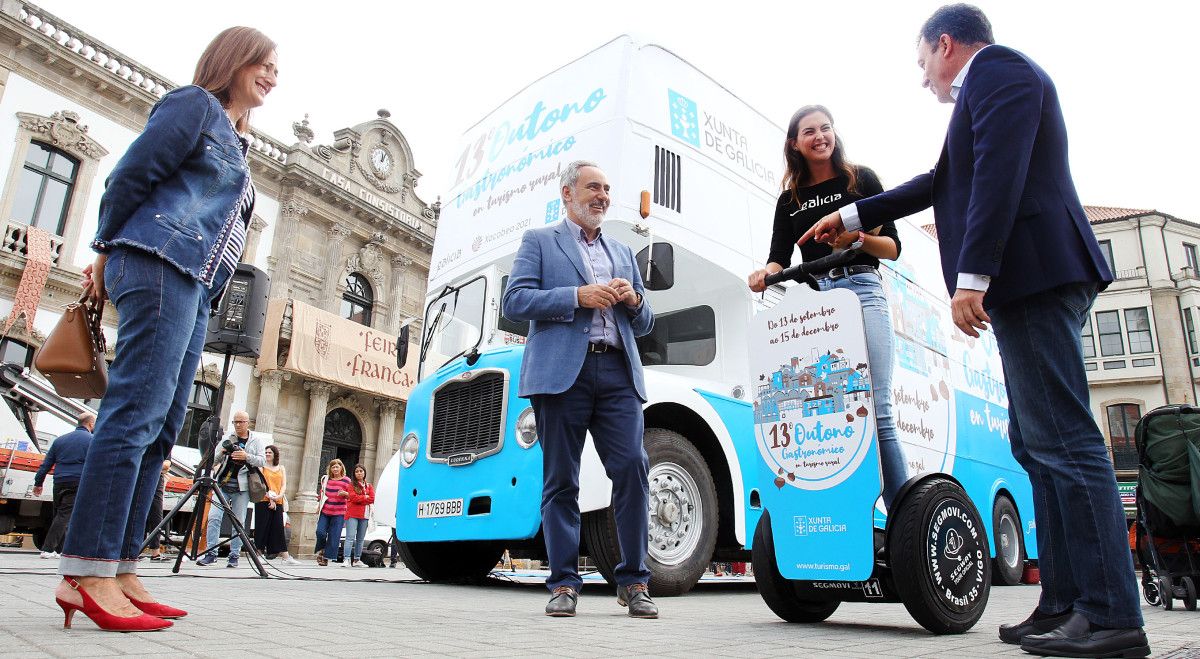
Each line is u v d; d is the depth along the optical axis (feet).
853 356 9.05
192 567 21.52
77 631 6.22
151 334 6.89
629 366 9.97
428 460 17.31
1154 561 15.26
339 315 65.67
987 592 8.79
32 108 49.60
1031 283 6.88
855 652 6.48
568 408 9.75
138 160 6.98
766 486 9.73
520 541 17.57
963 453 24.20
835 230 9.23
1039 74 7.35
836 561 8.84
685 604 13.34
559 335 9.82
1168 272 100.17
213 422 19.08
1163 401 96.53
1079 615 6.58
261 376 58.80
